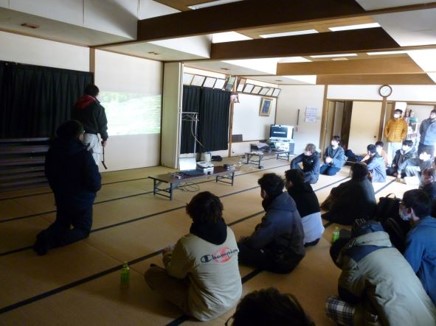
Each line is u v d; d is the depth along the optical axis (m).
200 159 7.54
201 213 1.88
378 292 1.65
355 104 9.30
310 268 2.77
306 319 0.67
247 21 3.42
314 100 9.41
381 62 5.98
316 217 3.12
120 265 2.62
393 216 2.87
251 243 2.59
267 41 4.87
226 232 1.96
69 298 2.15
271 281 2.52
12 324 1.87
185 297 2.00
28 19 3.71
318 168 5.87
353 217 3.76
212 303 1.90
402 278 1.64
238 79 8.25
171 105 6.44
